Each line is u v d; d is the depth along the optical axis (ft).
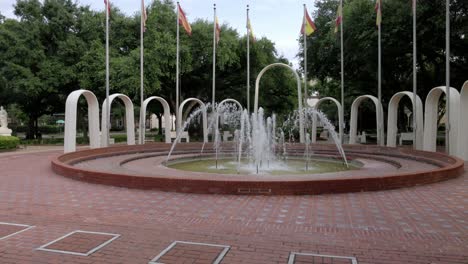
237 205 23.73
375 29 68.85
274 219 20.62
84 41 92.99
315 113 76.69
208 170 42.27
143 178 28.60
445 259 14.84
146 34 85.40
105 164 44.14
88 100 57.00
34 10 91.35
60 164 37.09
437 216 21.22
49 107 107.04
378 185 28.22
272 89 109.09
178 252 15.61
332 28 78.79
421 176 30.19
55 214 21.72
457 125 47.44
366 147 60.08
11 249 15.94
